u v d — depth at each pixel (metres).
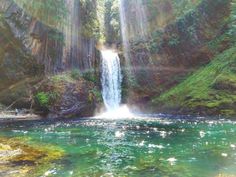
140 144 14.61
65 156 12.20
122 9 39.44
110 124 22.66
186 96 30.22
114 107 33.75
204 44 36.53
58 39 31.06
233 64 30.53
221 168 10.45
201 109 28.30
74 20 32.97
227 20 37.38
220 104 27.64
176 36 36.53
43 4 30.31
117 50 38.47
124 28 38.78
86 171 10.29
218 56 34.47
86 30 34.16
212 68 32.50
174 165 10.91
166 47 36.41
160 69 35.91
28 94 29.02
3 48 29.55
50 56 30.75
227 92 28.33
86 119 26.77
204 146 13.93
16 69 29.75
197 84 31.23
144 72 35.81
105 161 11.53
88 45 34.00
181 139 15.77
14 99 29.08
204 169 10.38
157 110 31.89
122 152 12.97
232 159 11.55
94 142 15.18
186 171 10.19
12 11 29.14
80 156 12.26
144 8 38.03
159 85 35.34
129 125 21.88
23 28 29.34
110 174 9.96
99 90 32.84
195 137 16.30
